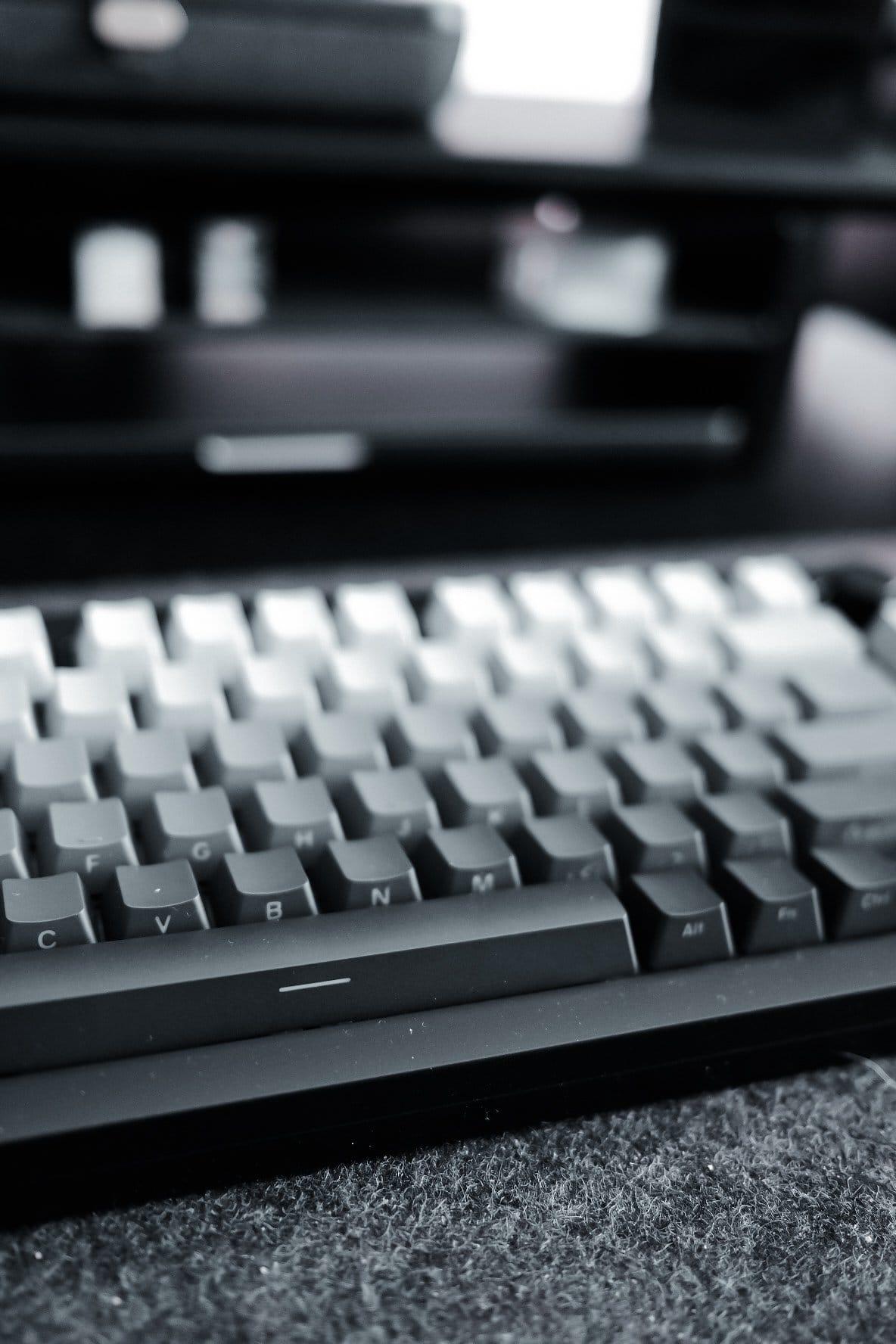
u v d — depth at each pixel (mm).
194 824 333
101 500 490
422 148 447
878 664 415
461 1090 316
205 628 376
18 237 529
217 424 511
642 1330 294
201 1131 303
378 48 437
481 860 338
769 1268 304
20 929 312
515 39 510
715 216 515
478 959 326
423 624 406
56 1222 301
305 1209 306
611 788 357
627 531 494
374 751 357
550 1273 300
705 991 333
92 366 560
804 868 358
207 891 335
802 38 512
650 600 413
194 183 444
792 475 545
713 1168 319
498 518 499
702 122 518
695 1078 332
